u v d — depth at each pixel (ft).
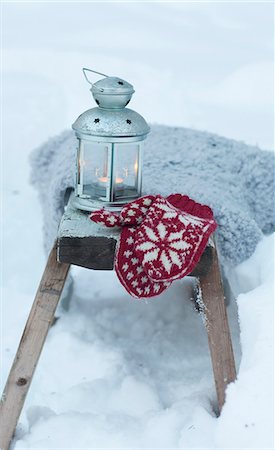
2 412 4.94
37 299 4.91
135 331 6.17
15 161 9.70
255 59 13.05
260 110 11.21
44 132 10.44
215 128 10.56
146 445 4.79
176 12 15.78
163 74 12.34
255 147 7.27
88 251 4.83
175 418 4.95
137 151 5.22
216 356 4.95
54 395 5.39
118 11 15.85
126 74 12.34
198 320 6.23
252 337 4.91
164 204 4.91
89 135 5.07
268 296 5.08
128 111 5.18
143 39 14.07
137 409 5.27
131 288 4.78
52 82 12.10
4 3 15.80
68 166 6.44
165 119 10.82
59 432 4.92
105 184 5.20
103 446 4.80
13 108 11.09
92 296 6.58
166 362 5.85
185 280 6.45
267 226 6.89
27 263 7.55
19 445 4.90
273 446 4.49
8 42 13.69
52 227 6.51
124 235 4.82
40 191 7.73
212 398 5.24
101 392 5.40
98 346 5.90
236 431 4.60
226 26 14.87
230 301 6.05
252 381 4.70
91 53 13.26
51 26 14.70
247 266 5.86
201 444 4.70
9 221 8.40
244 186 6.88
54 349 5.87
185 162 6.84
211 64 12.85
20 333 6.23
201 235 4.77
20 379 4.93
